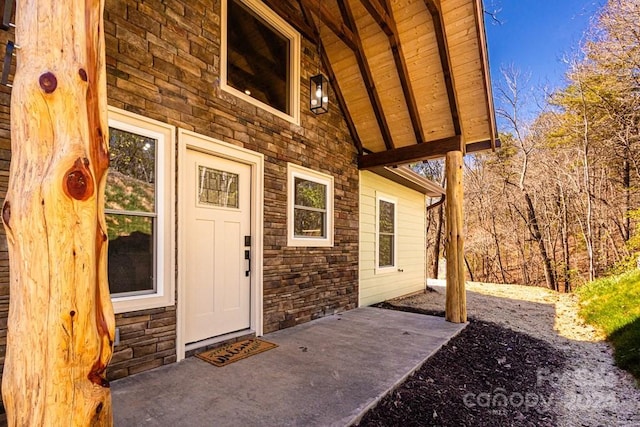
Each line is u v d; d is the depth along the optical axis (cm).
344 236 562
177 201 307
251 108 392
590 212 1170
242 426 203
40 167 111
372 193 657
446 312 490
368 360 319
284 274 432
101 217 125
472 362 351
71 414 111
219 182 362
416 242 872
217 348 340
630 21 923
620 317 487
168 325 297
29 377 108
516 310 646
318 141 504
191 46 326
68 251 112
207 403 229
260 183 400
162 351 292
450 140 501
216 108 349
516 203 1473
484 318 556
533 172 1384
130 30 277
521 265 1486
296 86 464
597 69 1059
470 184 1623
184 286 311
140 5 284
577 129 1180
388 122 551
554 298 775
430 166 1745
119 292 270
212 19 349
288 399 236
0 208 213
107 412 121
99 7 128
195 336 332
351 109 561
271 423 206
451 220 491
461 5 423
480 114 499
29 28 115
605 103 1070
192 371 282
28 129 112
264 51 427
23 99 112
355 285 590
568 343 454
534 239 1409
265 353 332
